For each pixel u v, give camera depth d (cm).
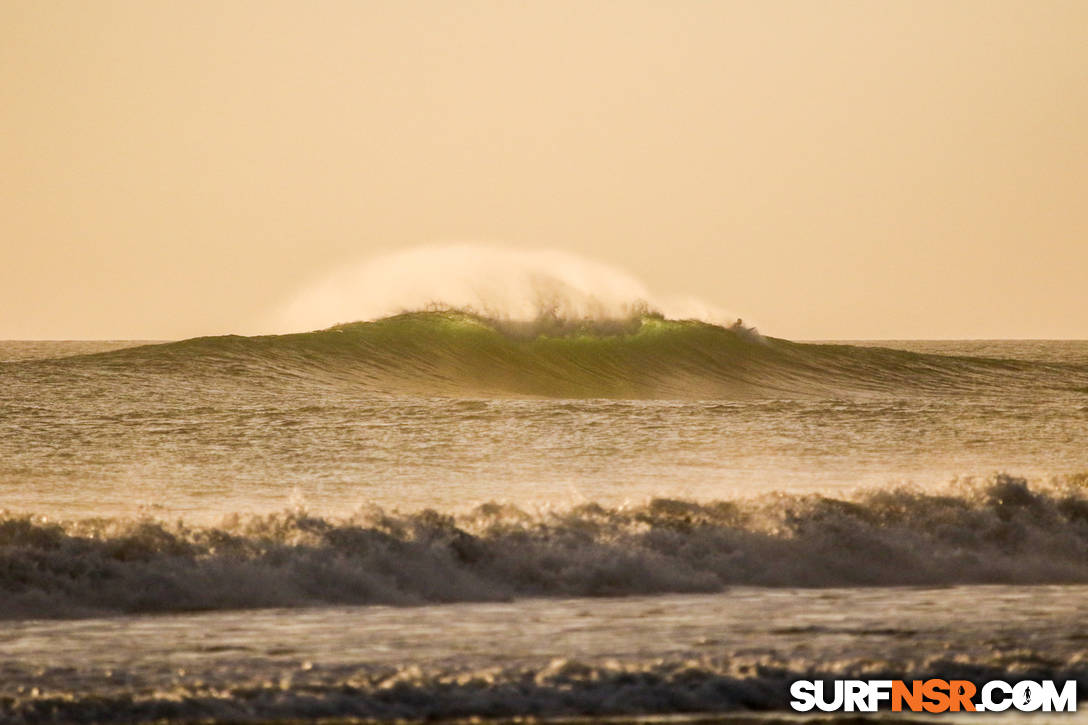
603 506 5738
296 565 4597
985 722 2997
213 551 4622
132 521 4847
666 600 4534
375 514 5125
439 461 8731
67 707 2948
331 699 3044
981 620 4103
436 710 2992
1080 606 4431
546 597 4588
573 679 3212
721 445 9750
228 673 3284
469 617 4141
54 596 4216
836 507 5681
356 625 3981
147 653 3522
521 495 7269
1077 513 5981
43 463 8225
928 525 5669
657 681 3212
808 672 3331
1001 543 5594
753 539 5259
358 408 11406
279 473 8069
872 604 4456
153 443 9175
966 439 10462
